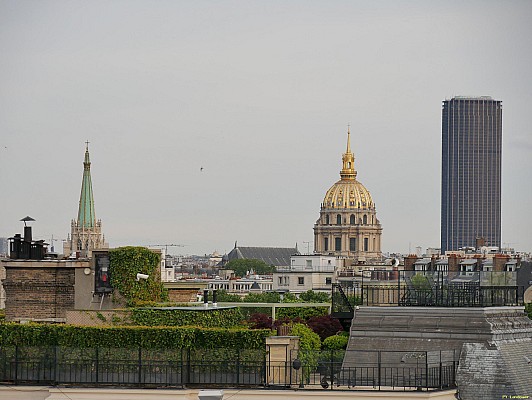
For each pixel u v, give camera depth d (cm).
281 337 8094
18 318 9812
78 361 8206
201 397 6888
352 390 7556
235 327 9175
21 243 10250
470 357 8200
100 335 8250
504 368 8106
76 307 9744
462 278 9356
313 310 11812
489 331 8319
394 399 7494
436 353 8169
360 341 8562
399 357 8350
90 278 9744
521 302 11400
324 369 8106
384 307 8656
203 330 8131
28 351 8294
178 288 11331
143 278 9794
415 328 8481
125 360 8125
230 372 8012
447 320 8438
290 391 7625
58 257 10862
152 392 7812
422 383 8000
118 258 9769
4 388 8150
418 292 9225
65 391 7906
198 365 8050
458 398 7988
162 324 9088
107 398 7881
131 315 9131
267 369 7981
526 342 8700
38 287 9794
